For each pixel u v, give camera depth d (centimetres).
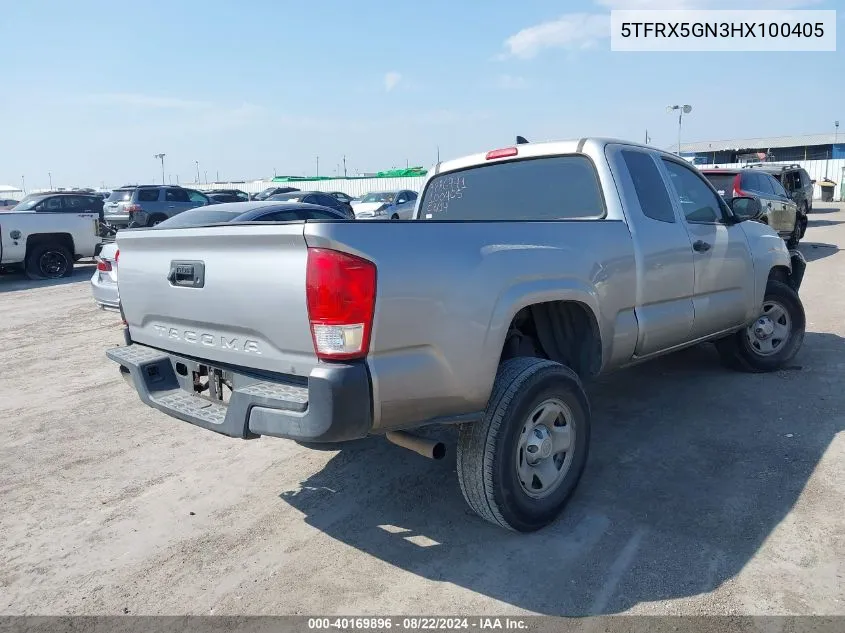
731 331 527
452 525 348
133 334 384
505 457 311
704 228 473
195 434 501
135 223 2019
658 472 393
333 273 261
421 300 281
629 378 575
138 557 331
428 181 511
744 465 396
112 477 427
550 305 381
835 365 586
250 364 301
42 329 941
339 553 326
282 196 1889
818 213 2802
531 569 304
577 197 424
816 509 341
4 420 547
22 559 333
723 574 291
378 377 271
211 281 309
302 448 462
